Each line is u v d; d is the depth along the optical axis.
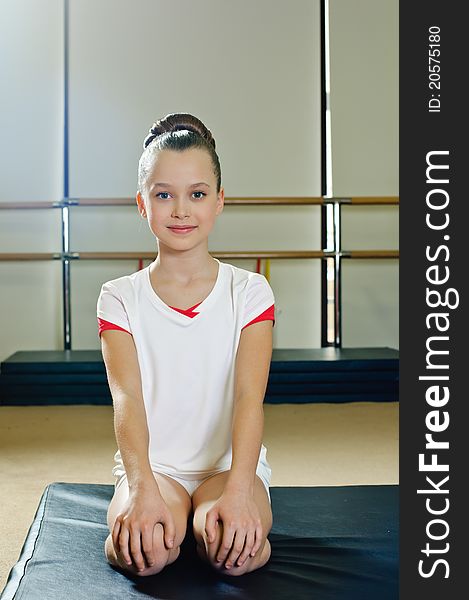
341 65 4.40
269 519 1.38
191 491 1.47
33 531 1.52
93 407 3.56
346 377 3.68
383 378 3.70
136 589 1.26
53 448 2.79
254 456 1.36
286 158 4.43
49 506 1.66
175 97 4.36
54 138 4.30
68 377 3.63
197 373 1.47
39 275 4.29
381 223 4.43
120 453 1.39
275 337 4.43
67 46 4.30
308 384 3.66
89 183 4.33
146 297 1.50
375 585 1.29
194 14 4.36
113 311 1.50
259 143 4.41
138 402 1.43
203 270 1.51
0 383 3.61
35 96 4.28
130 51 4.33
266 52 4.39
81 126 4.32
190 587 1.27
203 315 1.48
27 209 4.10
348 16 4.40
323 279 4.44
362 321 4.43
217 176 1.50
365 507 1.69
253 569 1.35
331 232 4.44
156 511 1.28
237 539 1.26
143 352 1.49
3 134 4.28
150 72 4.34
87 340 4.33
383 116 4.43
